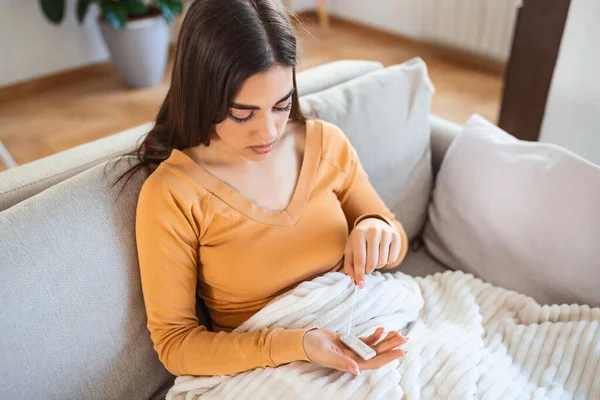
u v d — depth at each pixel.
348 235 0.98
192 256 0.85
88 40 3.12
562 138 1.65
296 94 0.93
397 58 3.28
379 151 1.15
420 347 0.85
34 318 0.74
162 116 0.88
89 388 0.82
